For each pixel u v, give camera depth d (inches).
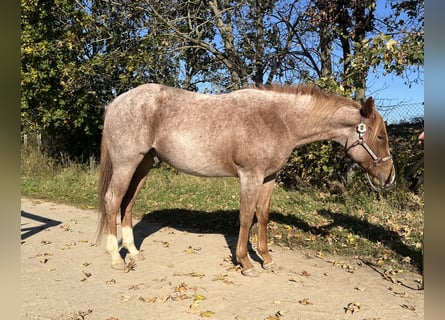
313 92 137.6
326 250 172.2
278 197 278.7
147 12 325.1
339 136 139.9
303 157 283.0
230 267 149.5
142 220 227.5
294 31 329.1
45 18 344.5
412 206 240.2
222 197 285.7
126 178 144.2
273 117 134.3
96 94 354.3
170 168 381.1
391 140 274.7
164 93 142.4
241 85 350.3
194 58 389.4
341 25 289.3
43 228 208.5
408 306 117.3
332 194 283.4
